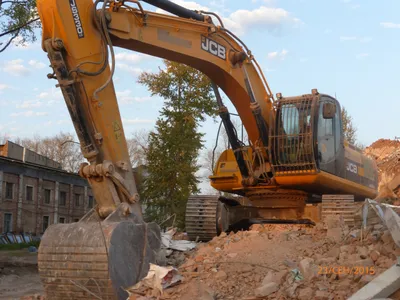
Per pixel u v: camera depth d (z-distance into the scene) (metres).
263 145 11.85
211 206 11.84
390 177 22.81
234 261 8.45
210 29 10.23
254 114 11.49
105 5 7.99
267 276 7.42
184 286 7.50
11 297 10.78
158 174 25.62
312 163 11.48
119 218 7.61
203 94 25.83
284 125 11.75
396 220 7.58
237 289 7.47
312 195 13.08
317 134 11.64
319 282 7.07
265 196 12.34
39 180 40.88
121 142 8.14
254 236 10.09
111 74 7.90
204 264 8.45
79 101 7.75
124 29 8.44
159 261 8.11
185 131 25.77
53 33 7.69
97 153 7.82
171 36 9.48
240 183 12.45
